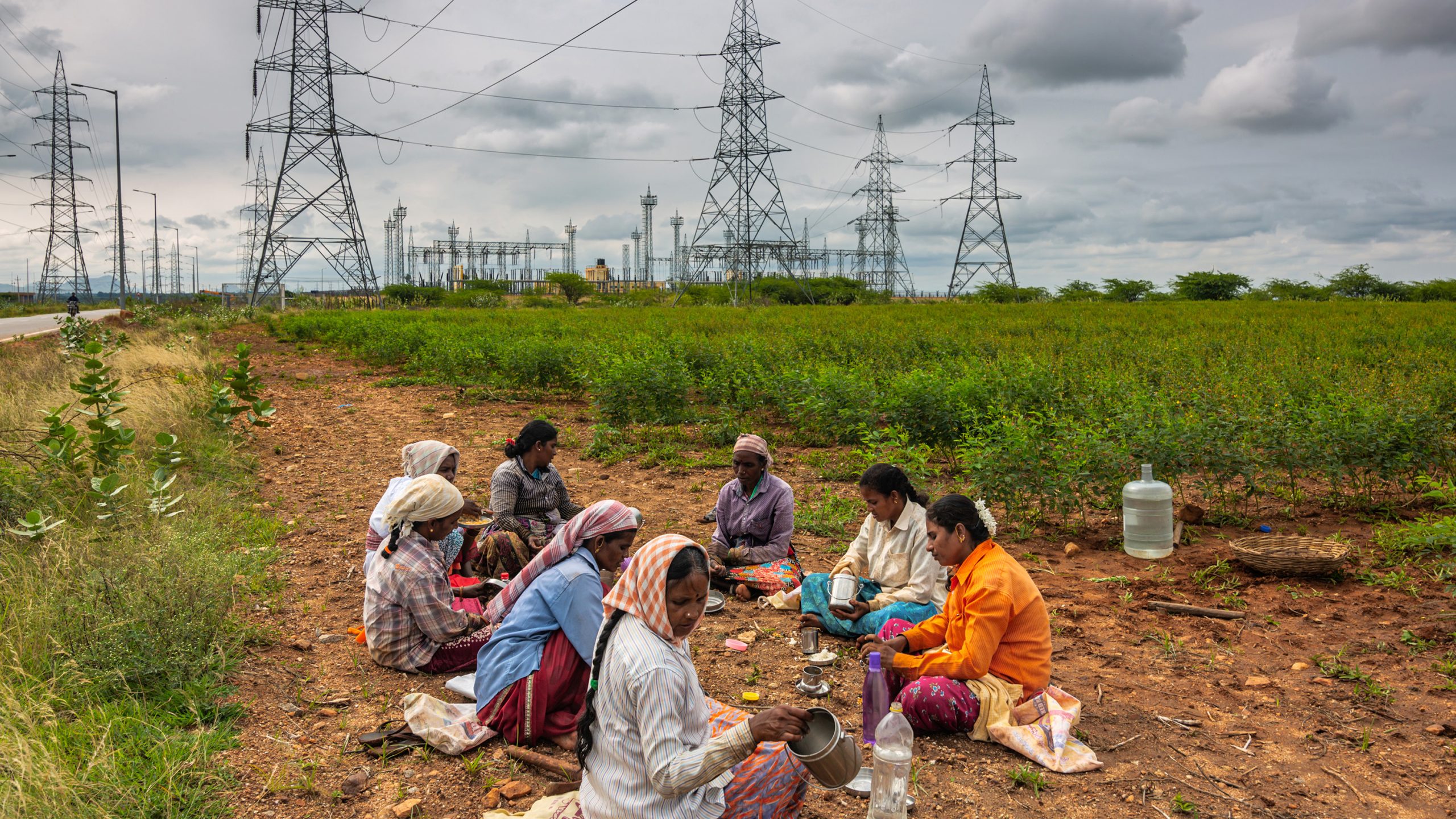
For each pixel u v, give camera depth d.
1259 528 7.96
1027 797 3.76
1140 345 20.53
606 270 150.38
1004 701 4.18
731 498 6.44
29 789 3.25
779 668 5.08
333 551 7.16
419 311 48.38
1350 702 4.59
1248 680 4.86
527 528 6.32
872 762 3.96
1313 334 22.16
